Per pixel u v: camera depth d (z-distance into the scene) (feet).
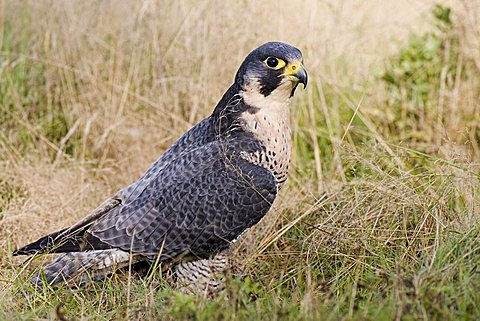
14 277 31.12
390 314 24.64
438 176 34.14
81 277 30.71
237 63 45.32
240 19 46.60
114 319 28.35
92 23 48.39
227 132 31.73
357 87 47.06
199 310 25.81
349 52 48.88
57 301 29.35
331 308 26.35
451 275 27.12
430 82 46.65
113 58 46.50
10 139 42.78
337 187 36.96
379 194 33.63
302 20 47.39
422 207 32.48
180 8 47.65
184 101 45.19
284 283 31.22
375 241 31.99
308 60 45.93
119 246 30.50
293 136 43.88
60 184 39.27
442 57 47.57
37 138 44.37
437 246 29.32
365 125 44.47
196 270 31.45
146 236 30.50
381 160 37.32
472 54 46.78
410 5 52.75
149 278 29.91
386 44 50.14
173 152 32.63
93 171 42.14
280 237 34.83
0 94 46.52
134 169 41.78
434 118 44.39
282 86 31.35
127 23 47.62
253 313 25.81
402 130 44.60
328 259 32.09
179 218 30.60
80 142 44.34
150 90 45.80
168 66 45.98
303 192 38.83
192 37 46.50
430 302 24.79
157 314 27.66
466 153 38.17
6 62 46.93
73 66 47.19
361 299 27.58
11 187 39.73
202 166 31.07
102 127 44.75
